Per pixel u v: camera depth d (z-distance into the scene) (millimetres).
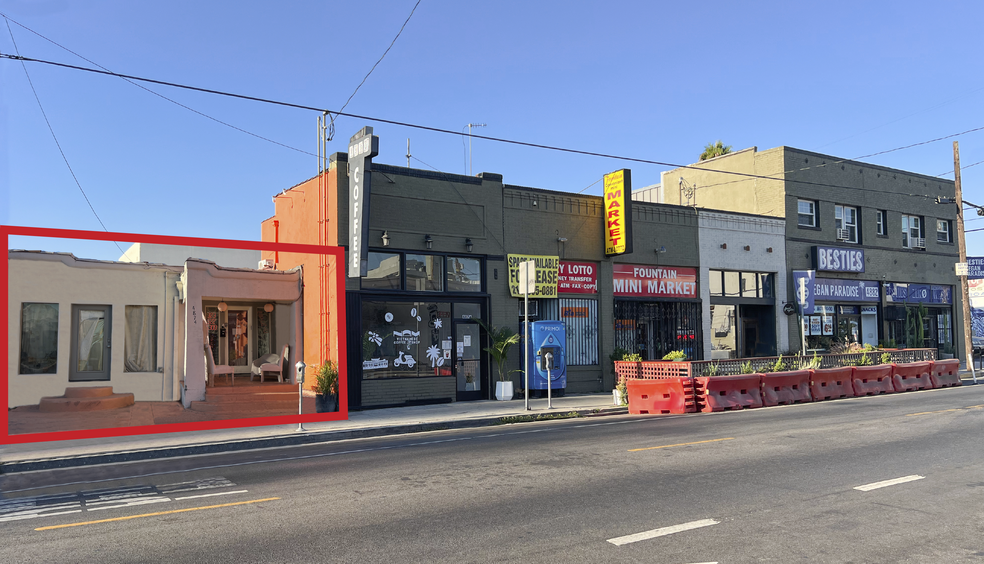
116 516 6883
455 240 18156
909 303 30547
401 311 17297
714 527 6133
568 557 5371
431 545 5727
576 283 20391
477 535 5988
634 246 21703
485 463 9461
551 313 19938
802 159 26844
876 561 5254
